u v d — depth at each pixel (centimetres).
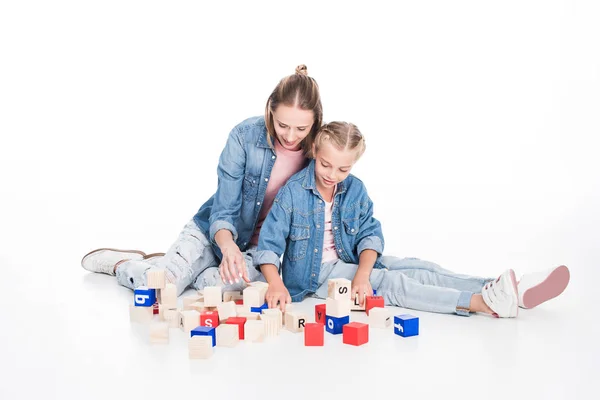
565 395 218
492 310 289
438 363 241
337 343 261
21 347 259
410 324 267
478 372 234
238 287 325
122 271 342
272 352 252
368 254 323
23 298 321
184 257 329
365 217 333
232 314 278
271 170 331
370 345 259
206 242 338
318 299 326
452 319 290
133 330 278
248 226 343
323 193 324
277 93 298
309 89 296
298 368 237
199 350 245
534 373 233
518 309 300
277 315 271
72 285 346
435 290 301
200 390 220
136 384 226
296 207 318
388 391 219
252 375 231
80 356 250
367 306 298
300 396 215
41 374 235
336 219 327
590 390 221
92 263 371
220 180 332
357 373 232
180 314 279
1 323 286
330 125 303
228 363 242
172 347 258
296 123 296
